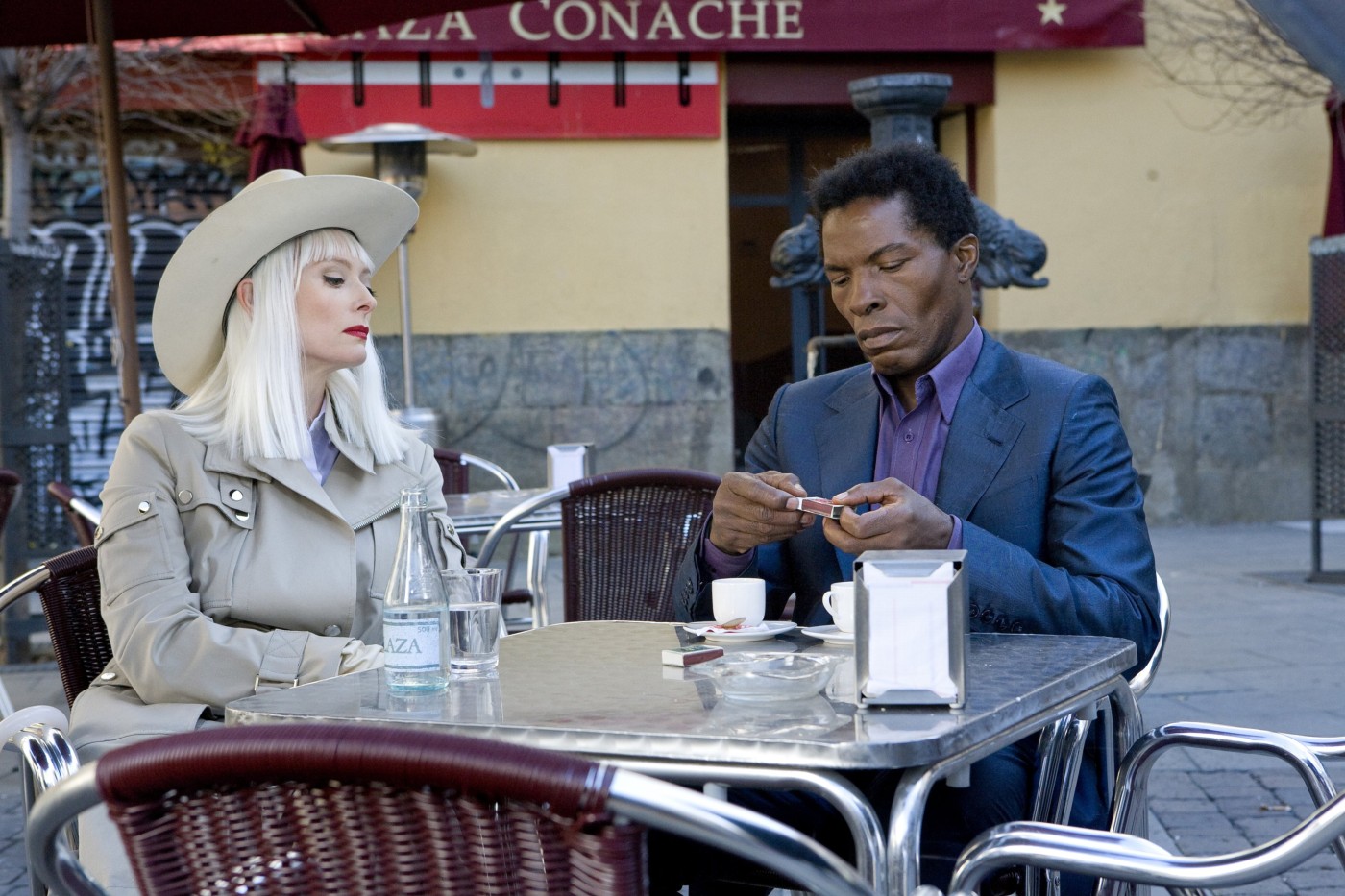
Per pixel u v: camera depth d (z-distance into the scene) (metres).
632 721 1.65
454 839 1.14
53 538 6.91
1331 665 5.91
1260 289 10.75
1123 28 10.19
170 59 9.16
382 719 1.72
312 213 2.76
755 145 10.87
